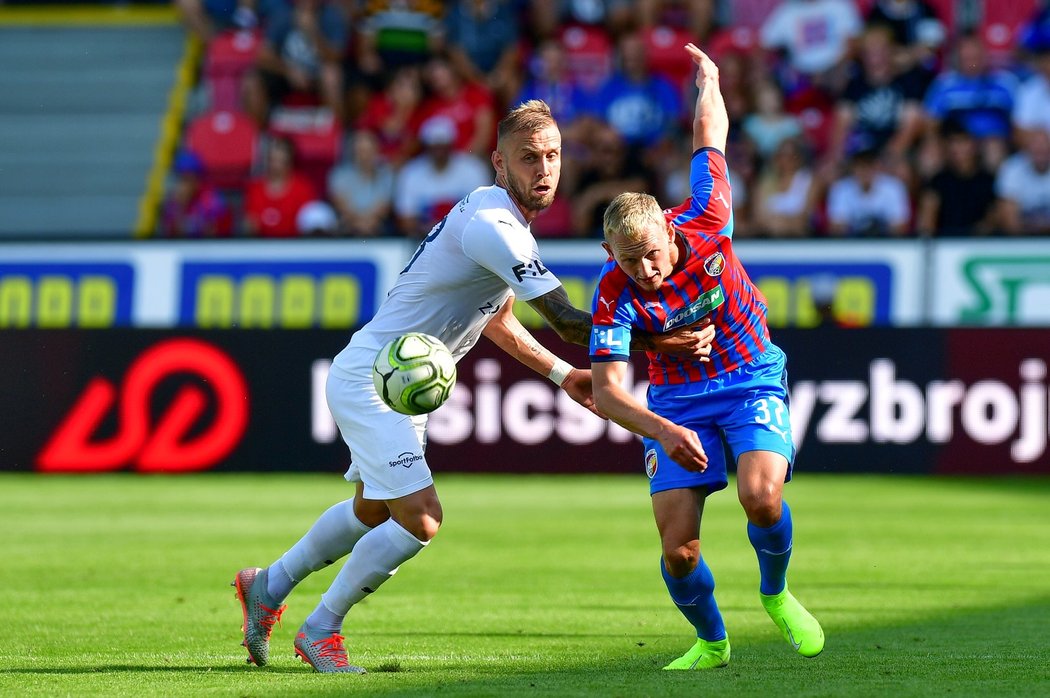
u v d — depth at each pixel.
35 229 65.12
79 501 43.66
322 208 57.28
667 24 62.34
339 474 46.19
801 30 60.94
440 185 56.72
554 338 45.28
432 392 17.27
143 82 68.38
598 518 39.12
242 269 47.12
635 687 15.98
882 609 23.36
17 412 47.34
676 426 16.59
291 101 60.34
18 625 21.91
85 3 70.50
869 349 44.44
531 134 17.39
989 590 25.67
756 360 18.36
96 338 47.16
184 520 38.47
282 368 46.38
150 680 16.78
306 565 18.27
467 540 34.25
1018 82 57.91
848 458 44.47
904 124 57.16
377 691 15.80
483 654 18.92
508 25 61.22
